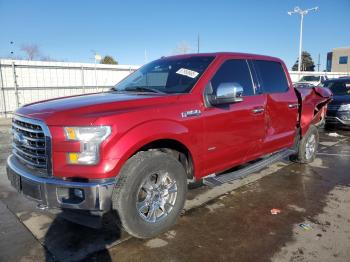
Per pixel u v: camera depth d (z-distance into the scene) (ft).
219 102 11.93
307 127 19.36
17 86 50.83
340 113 32.83
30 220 12.24
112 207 9.87
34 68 52.26
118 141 9.37
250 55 15.38
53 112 9.71
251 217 12.60
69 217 9.96
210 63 13.17
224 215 12.76
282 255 9.96
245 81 14.52
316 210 13.30
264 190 15.64
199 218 12.48
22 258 9.75
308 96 19.45
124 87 14.37
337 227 11.79
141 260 9.69
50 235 11.10
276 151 17.12
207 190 15.55
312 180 17.22
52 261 9.61
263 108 15.03
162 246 10.46
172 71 13.60
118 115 9.53
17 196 14.67
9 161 11.43
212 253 10.07
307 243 10.65
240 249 10.30
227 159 13.46
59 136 9.24
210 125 12.17
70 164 9.27
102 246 10.43
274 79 16.63
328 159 21.84
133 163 9.95
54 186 9.36
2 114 49.83
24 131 10.37
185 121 11.21
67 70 56.29
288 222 12.19
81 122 9.14
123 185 9.74
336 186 16.30
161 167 10.59
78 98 11.84
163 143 11.40
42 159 9.75
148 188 10.62
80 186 9.14
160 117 10.48
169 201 11.29
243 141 14.01
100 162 9.18
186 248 10.34
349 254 10.02
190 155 11.75
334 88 37.14
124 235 11.13
